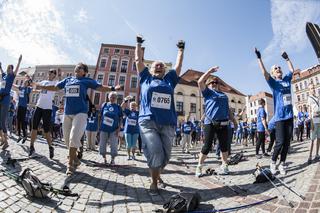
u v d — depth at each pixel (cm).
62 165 567
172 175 572
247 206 343
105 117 669
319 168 493
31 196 346
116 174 557
